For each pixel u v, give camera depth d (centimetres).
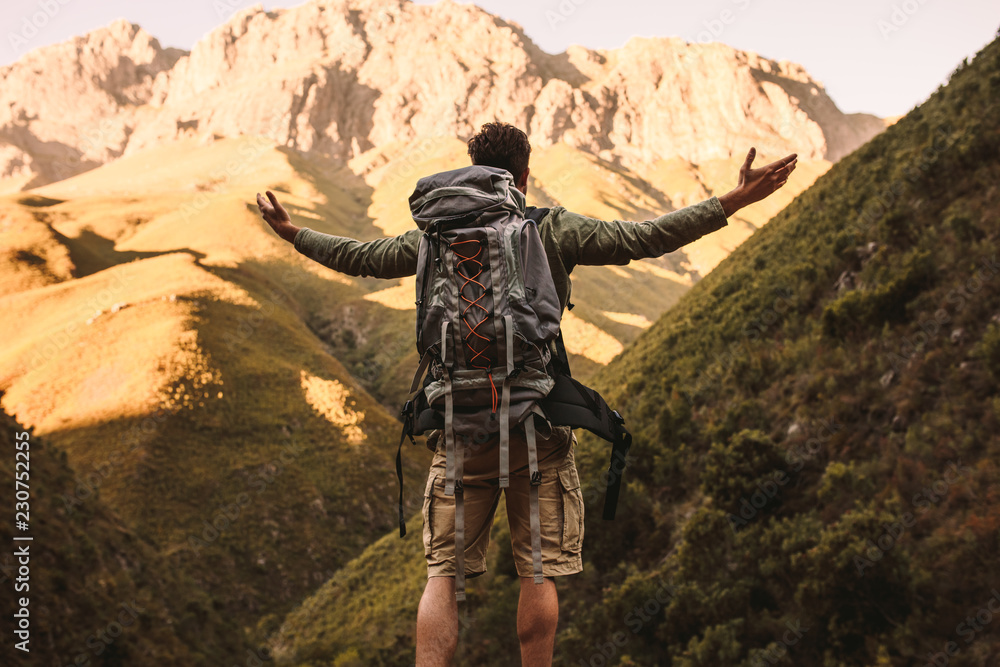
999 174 1552
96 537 3306
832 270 1959
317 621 4416
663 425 1831
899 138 2809
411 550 4247
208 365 10056
